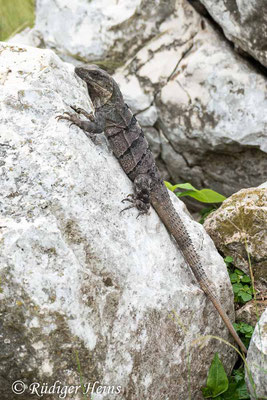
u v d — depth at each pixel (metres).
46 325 4.70
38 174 5.24
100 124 6.09
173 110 9.48
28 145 5.43
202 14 9.69
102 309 5.16
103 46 9.98
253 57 9.10
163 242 6.39
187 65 9.43
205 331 6.36
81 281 4.96
